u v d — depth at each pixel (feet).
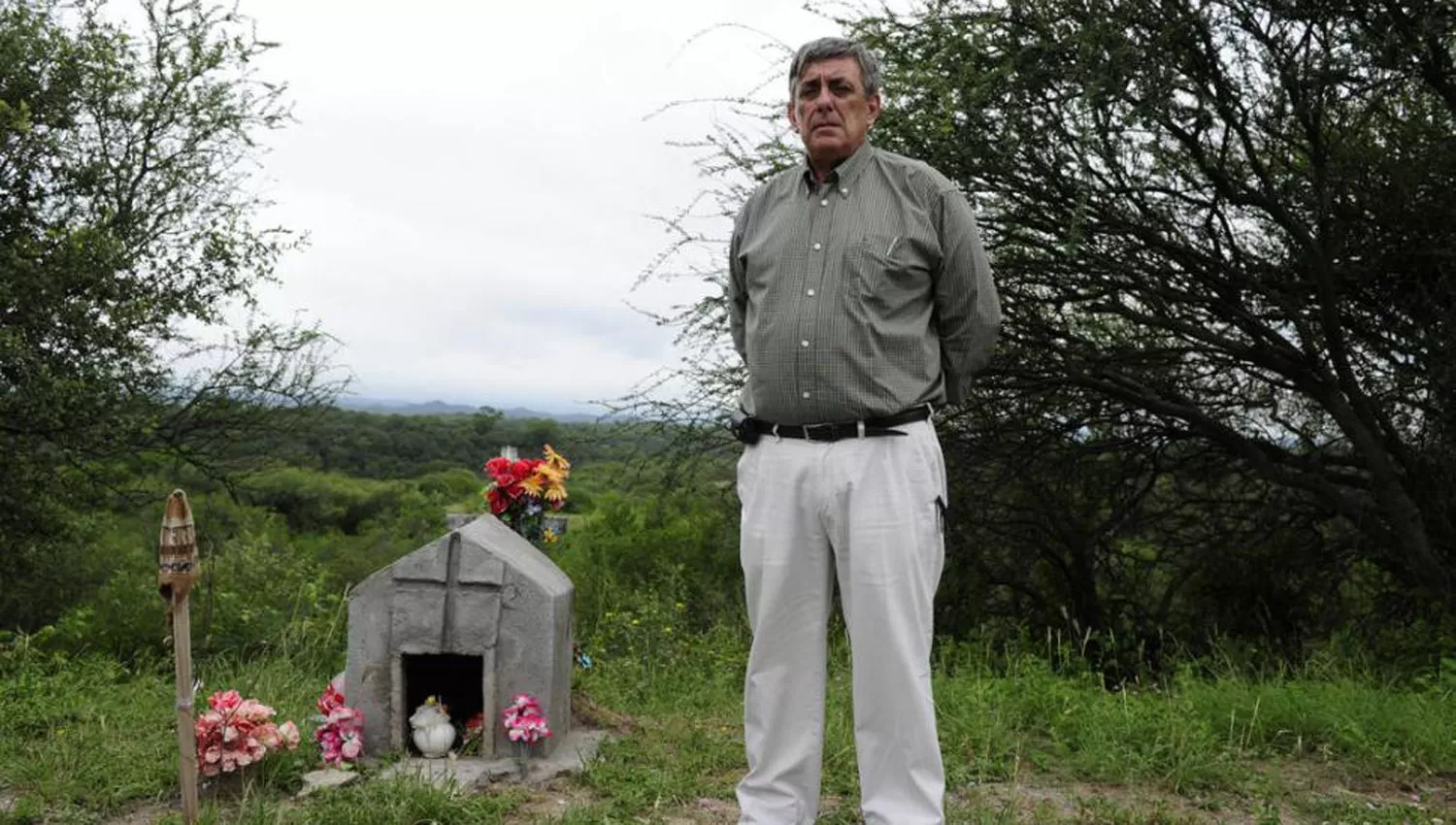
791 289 10.07
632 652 24.03
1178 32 23.02
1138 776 13.37
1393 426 27.09
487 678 13.69
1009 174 25.05
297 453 37.78
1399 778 13.76
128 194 32.42
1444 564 27.48
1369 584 32.42
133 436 33.32
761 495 10.23
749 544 10.27
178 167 32.60
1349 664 21.66
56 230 30.19
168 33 32.58
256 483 40.16
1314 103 23.82
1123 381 28.50
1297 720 15.35
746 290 11.04
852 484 9.80
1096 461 32.65
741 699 18.62
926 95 23.72
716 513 36.14
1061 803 12.56
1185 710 15.42
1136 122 23.45
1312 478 27.91
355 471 55.21
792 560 10.11
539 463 16.87
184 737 11.35
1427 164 25.00
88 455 33.27
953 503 30.83
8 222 31.53
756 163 26.23
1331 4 22.79
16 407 30.73
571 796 12.73
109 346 30.96
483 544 13.80
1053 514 32.17
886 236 9.92
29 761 13.48
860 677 9.95
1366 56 23.21
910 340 9.96
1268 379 28.60
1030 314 28.09
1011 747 14.46
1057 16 23.43
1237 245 27.86
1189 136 24.07
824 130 10.06
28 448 32.14
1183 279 27.76
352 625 13.85
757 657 10.39
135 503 37.09
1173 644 31.09
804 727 10.37
